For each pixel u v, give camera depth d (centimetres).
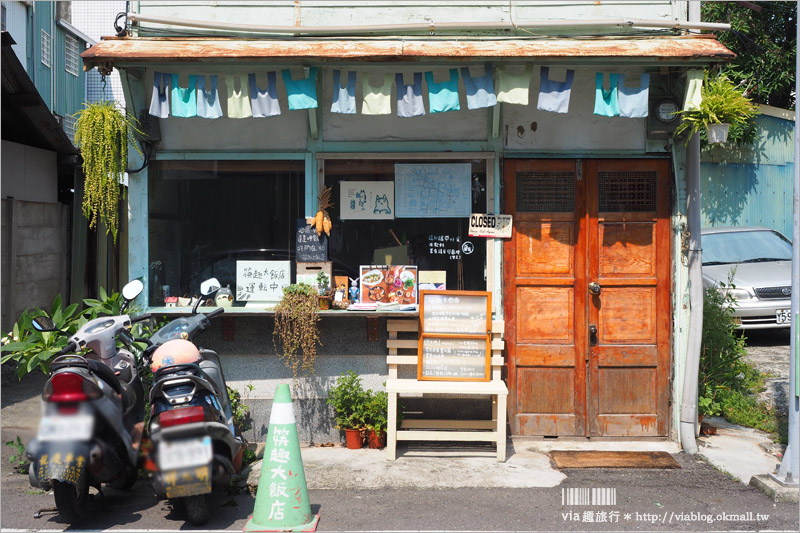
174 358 450
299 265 621
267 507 443
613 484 525
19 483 535
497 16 622
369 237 629
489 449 604
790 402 511
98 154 570
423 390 568
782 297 931
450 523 454
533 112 620
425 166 625
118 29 600
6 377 805
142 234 624
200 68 578
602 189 624
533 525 452
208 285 544
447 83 568
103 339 477
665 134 609
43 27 1331
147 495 512
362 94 615
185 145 626
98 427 434
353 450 600
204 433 425
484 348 601
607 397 624
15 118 975
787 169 1287
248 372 620
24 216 985
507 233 619
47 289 1053
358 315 591
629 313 623
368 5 623
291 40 596
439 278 627
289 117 625
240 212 630
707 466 564
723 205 1285
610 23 585
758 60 1252
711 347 651
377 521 457
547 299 625
